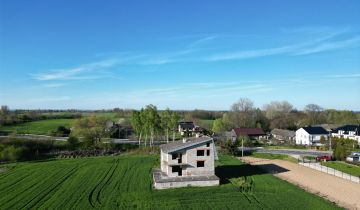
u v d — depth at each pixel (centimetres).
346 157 9444
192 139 7288
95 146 11600
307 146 12519
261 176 7125
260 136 15112
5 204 5181
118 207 5000
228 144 10669
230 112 18950
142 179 6750
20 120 19838
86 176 7088
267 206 5025
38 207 5028
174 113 12388
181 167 6531
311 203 5178
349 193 6069
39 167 8188
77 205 5103
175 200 5316
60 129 15312
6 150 9712
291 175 7600
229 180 6681
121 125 16988
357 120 19838
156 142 13225
